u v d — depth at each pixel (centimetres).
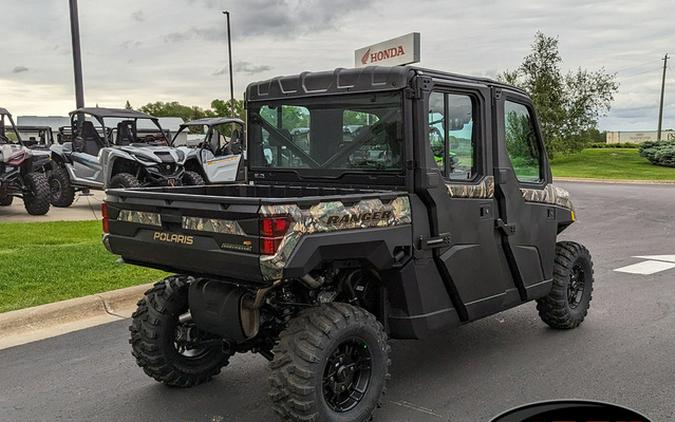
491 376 458
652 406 404
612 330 568
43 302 602
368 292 417
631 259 916
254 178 510
